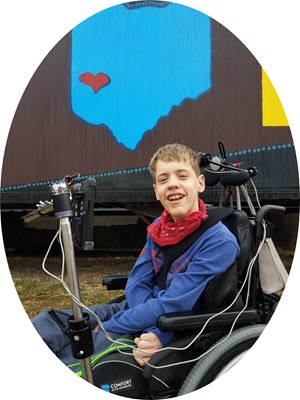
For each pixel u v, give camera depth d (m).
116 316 2.07
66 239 1.71
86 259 4.90
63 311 2.15
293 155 3.73
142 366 1.91
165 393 1.87
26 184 3.93
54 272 4.46
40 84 3.84
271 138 3.73
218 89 3.72
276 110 3.71
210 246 1.95
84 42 3.76
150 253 2.15
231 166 2.16
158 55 3.72
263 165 3.75
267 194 3.76
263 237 2.05
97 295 3.81
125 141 3.81
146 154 3.80
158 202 4.20
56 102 3.84
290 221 4.41
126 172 3.83
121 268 4.60
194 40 3.70
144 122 3.78
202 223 2.02
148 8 3.70
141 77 3.75
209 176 2.17
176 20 3.69
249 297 2.08
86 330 1.71
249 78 3.70
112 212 4.82
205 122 3.74
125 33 3.73
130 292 2.12
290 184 3.74
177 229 2.02
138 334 2.05
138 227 4.88
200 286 1.89
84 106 3.82
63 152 3.88
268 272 2.10
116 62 3.75
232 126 3.74
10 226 4.90
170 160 1.96
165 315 1.82
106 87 3.78
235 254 1.95
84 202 1.81
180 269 2.00
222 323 1.85
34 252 5.09
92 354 1.87
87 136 3.85
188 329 1.89
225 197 2.34
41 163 3.90
